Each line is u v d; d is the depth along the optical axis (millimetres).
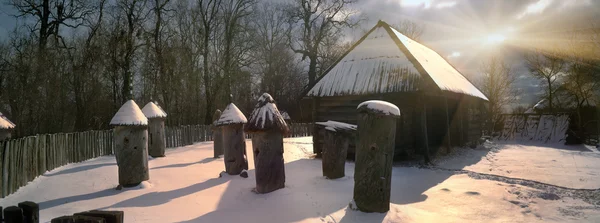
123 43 23688
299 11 37469
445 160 12352
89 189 7281
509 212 6148
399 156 12195
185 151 14555
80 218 2721
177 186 7488
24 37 20969
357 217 5340
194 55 30078
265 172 6656
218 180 8039
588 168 10883
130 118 7414
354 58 13914
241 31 31406
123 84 24156
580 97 23891
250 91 39062
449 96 13516
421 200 6859
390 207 5688
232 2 30719
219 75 30672
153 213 5512
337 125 8312
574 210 6312
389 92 11594
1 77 19078
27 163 7848
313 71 38344
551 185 8273
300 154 13414
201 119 31781
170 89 26312
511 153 15328
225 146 8617
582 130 21266
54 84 20578
